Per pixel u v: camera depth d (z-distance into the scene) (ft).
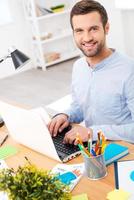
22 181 2.89
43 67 18.71
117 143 4.52
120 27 16.34
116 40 16.85
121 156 4.11
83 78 5.74
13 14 18.51
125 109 5.50
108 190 3.47
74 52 20.33
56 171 3.97
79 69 5.85
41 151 4.49
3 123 5.80
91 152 3.69
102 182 3.64
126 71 5.32
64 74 17.20
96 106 5.64
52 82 16.15
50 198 2.84
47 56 19.19
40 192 2.83
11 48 5.98
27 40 19.25
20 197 2.85
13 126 4.79
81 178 3.77
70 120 5.74
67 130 5.10
